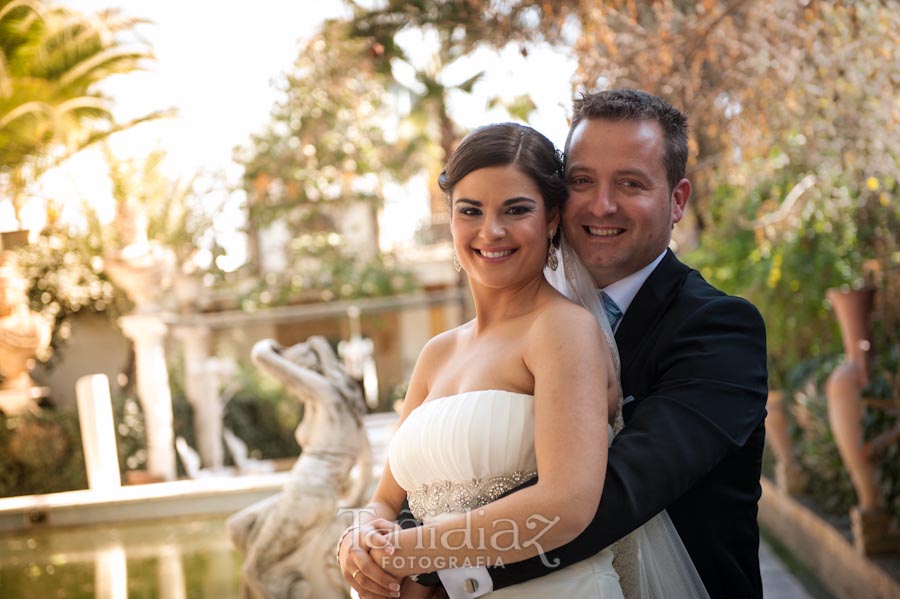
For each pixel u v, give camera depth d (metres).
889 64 4.72
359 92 7.39
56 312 10.96
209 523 6.88
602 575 1.84
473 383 1.92
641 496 1.77
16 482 8.91
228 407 11.28
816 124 5.25
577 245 2.16
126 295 10.94
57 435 8.98
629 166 2.11
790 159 6.07
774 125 5.29
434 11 5.28
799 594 5.79
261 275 14.77
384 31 5.53
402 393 13.98
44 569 5.95
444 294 15.82
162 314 9.65
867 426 5.22
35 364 11.00
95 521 7.04
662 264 2.15
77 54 9.67
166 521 7.03
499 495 1.84
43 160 9.79
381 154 14.03
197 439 10.29
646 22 5.46
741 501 2.02
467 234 1.91
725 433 1.88
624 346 2.11
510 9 4.77
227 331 14.11
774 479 8.18
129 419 9.51
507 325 1.94
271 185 13.84
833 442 6.19
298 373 4.48
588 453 1.72
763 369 2.01
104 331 11.15
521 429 1.83
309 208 14.43
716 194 7.67
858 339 5.37
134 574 5.71
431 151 14.09
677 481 1.81
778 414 7.23
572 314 1.85
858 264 7.22
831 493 6.34
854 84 4.92
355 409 4.55
